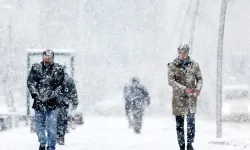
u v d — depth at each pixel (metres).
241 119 44.12
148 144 24.48
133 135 32.91
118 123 47.72
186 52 19.98
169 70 20.08
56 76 22.06
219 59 28.16
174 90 19.95
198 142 25.34
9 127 39.34
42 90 21.94
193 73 20.05
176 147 22.86
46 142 23.81
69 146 24.98
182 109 19.84
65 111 26.45
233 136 26.98
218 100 27.97
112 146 24.59
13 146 24.59
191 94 19.52
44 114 22.19
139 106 35.59
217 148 22.44
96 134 33.88
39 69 22.03
